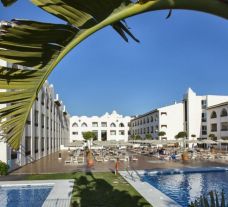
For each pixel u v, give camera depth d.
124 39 2.31
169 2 1.89
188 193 16.61
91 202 12.82
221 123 58.44
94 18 1.87
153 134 75.25
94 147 55.41
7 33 1.77
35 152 33.97
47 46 1.88
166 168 25.31
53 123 52.88
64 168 25.38
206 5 1.90
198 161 32.34
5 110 2.01
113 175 20.77
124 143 44.56
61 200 13.22
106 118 95.00
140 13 1.92
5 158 22.47
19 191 16.81
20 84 1.96
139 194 14.31
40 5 1.76
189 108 68.50
